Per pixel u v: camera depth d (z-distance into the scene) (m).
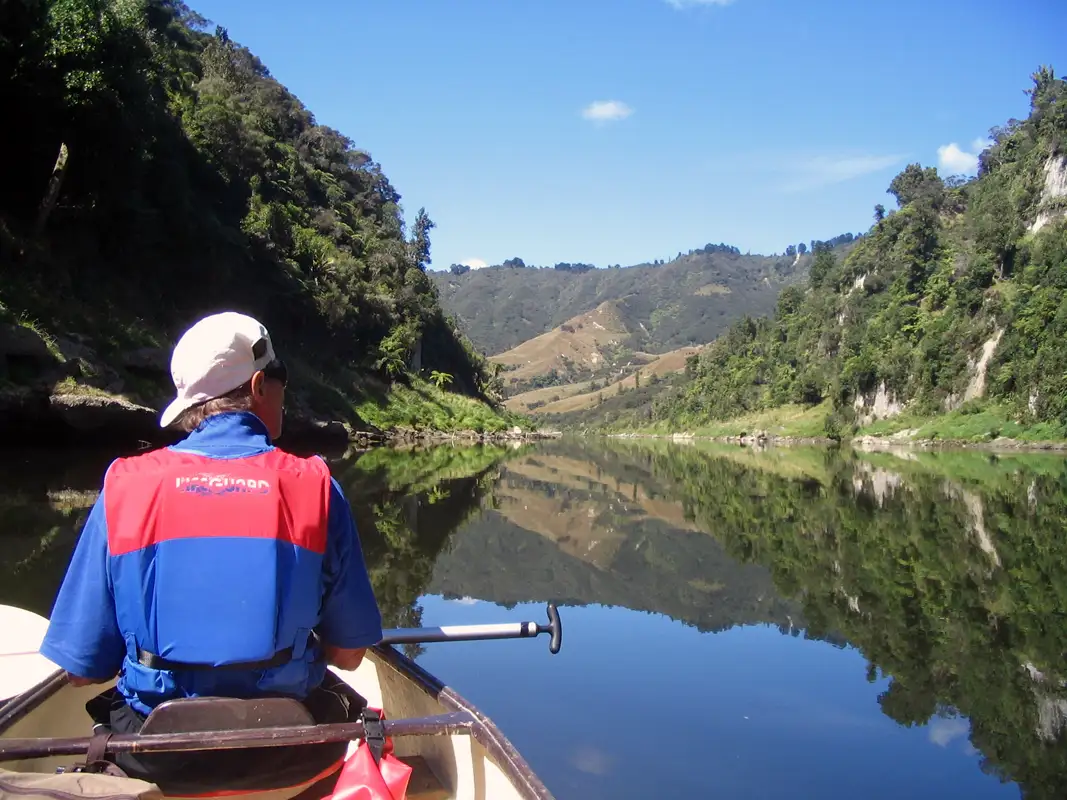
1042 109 107.25
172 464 2.22
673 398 150.38
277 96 77.88
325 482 2.34
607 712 5.63
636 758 4.90
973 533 14.04
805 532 14.47
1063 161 87.25
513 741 5.18
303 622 2.23
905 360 88.12
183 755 2.12
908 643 7.45
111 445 21.75
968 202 112.75
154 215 31.17
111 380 21.02
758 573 10.75
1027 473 31.48
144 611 2.14
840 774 4.71
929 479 28.19
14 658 5.12
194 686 2.17
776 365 120.62
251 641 2.13
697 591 9.62
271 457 2.32
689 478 29.53
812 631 7.86
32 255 22.98
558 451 55.84
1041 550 12.18
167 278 34.56
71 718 3.32
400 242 83.12
